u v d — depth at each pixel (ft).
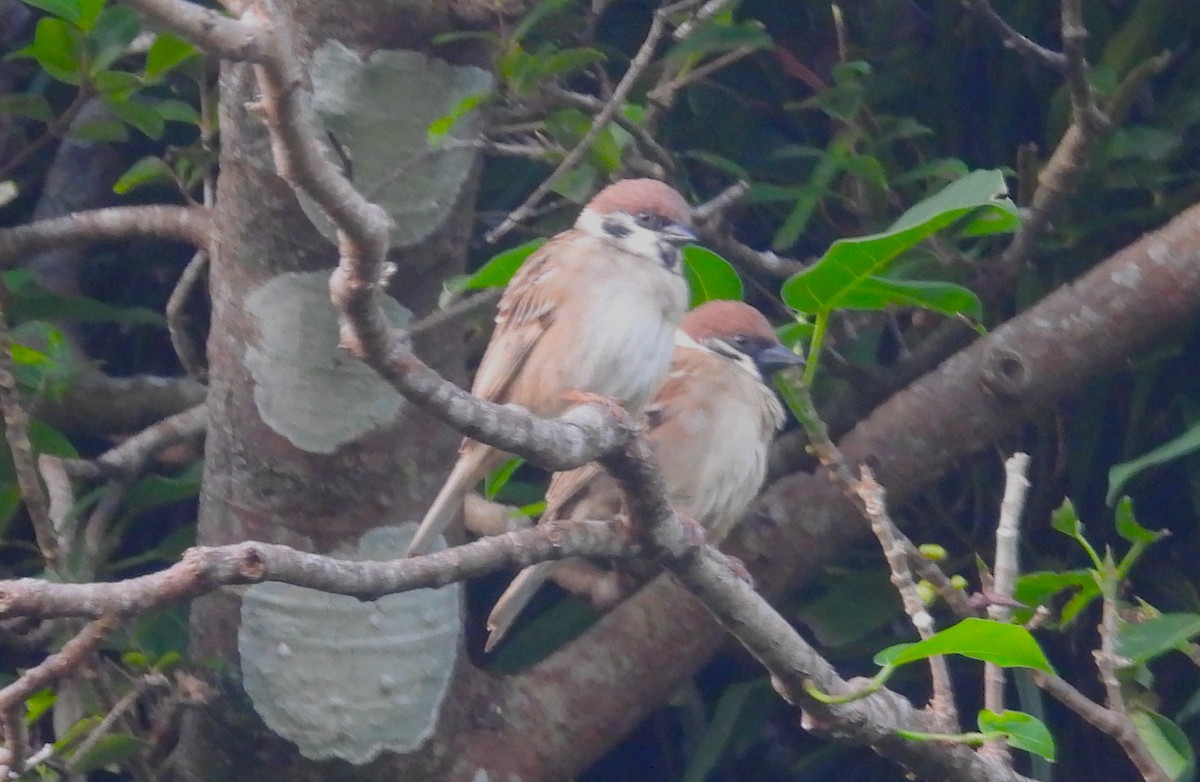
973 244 29.43
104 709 23.13
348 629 23.00
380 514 22.84
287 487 22.61
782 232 27.40
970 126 30.53
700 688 30.99
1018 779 19.21
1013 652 15.26
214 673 22.97
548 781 24.77
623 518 17.97
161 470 30.22
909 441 25.66
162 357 33.35
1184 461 28.58
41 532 22.30
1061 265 28.73
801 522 26.21
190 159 27.73
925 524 29.43
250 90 21.70
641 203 25.34
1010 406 25.26
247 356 22.50
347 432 22.52
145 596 13.07
